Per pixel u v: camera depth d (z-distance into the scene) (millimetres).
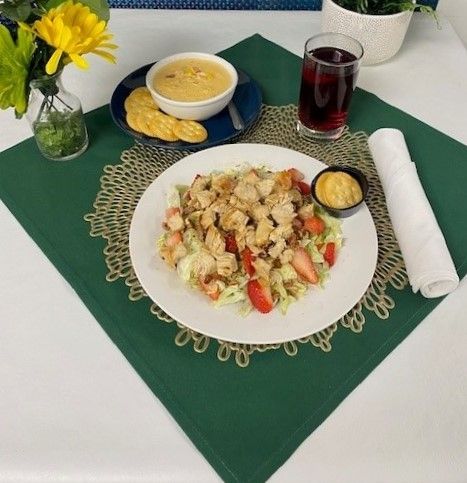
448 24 842
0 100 459
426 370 432
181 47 788
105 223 541
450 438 391
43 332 454
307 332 438
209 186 559
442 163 610
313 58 587
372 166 608
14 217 548
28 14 469
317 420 398
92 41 488
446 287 473
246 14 857
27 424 395
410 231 504
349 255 500
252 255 497
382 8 704
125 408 406
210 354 439
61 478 368
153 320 462
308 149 632
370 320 465
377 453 382
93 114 662
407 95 711
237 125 637
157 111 640
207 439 386
